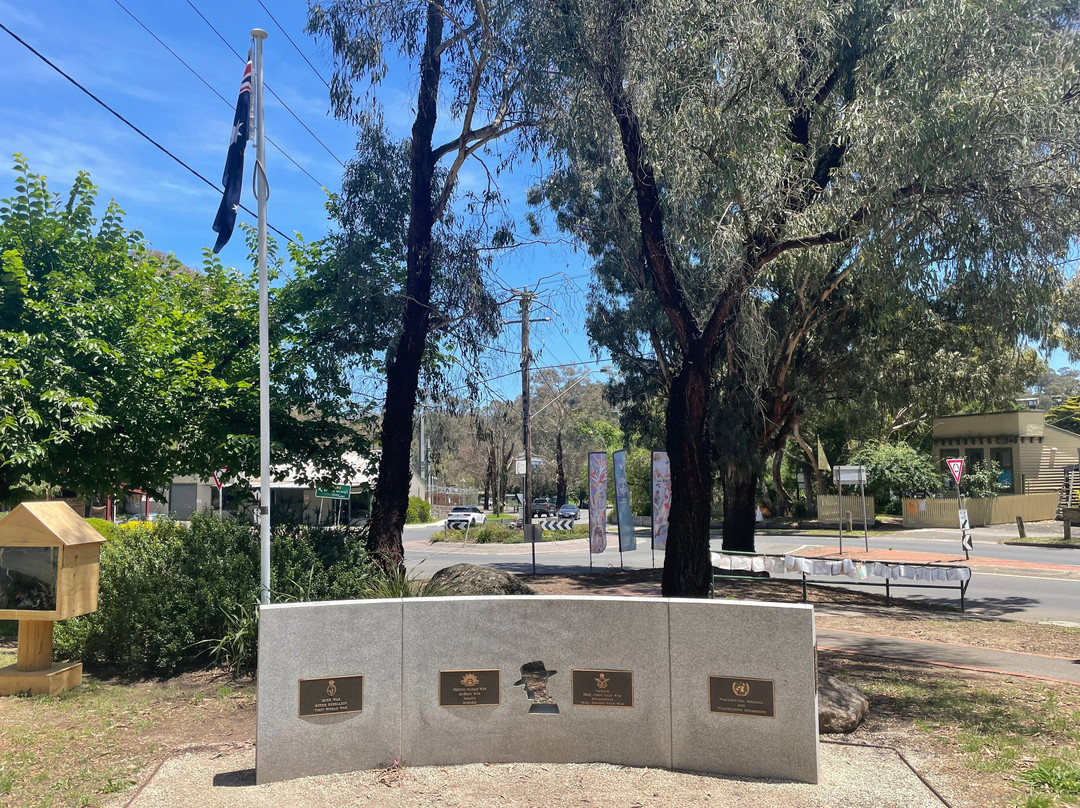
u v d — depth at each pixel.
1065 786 5.14
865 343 18.34
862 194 10.07
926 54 9.59
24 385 10.48
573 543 34.81
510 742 5.68
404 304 13.68
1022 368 25.25
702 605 5.56
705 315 12.30
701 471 11.03
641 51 10.12
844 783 5.25
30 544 7.61
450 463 60.47
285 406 14.27
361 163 14.16
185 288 15.32
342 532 11.80
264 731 5.35
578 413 63.91
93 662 8.88
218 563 9.12
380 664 5.62
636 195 11.87
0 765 5.71
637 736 5.61
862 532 36.00
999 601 16.39
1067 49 9.69
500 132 13.54
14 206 12.30
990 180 9.51
